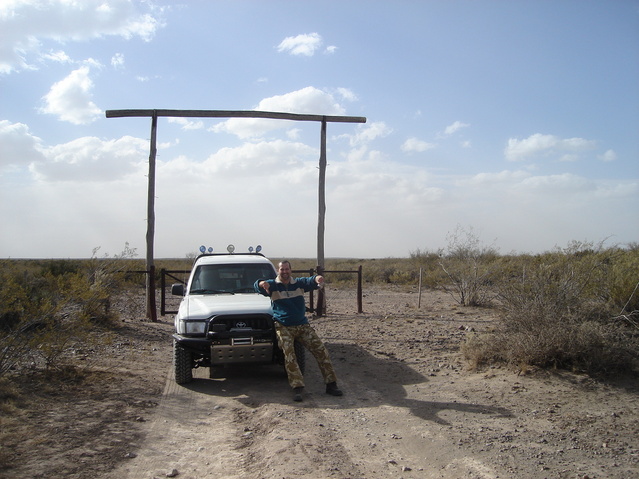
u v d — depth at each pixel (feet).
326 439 17.04
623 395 19.99
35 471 14.21
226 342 23.65
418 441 16.78
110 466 15.01
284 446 16.21
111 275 38.37
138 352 31.50
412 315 45.65
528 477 13.79
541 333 23.59
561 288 27.35
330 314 47.26
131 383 24.16
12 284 24.06
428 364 27.27
